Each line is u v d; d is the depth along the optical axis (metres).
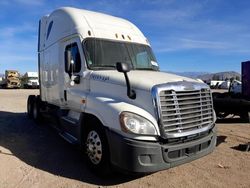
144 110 5.18
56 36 8.32
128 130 4.96
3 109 15.49
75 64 6.90
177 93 5.24
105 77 6.02
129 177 5.68
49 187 5.15
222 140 8.73
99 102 5.64
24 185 5.21
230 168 6.28
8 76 54.38
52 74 8.81
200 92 5.63
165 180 5.57
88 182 5.42
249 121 12.43
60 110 7.92
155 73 6.23
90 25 7.11
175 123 5.18
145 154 4.89
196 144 5.42
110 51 6.91
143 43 7.68
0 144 7.82
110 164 5.37
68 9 7.76
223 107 12.78
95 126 5.73
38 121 10.90
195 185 5.37
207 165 6.43
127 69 5.41
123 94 5.59
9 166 6.12
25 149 7.41
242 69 13.88
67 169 6.04
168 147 5.03
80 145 6.30
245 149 7.66
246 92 13.63
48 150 7.36
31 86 52.88
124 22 7.93
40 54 10.34
